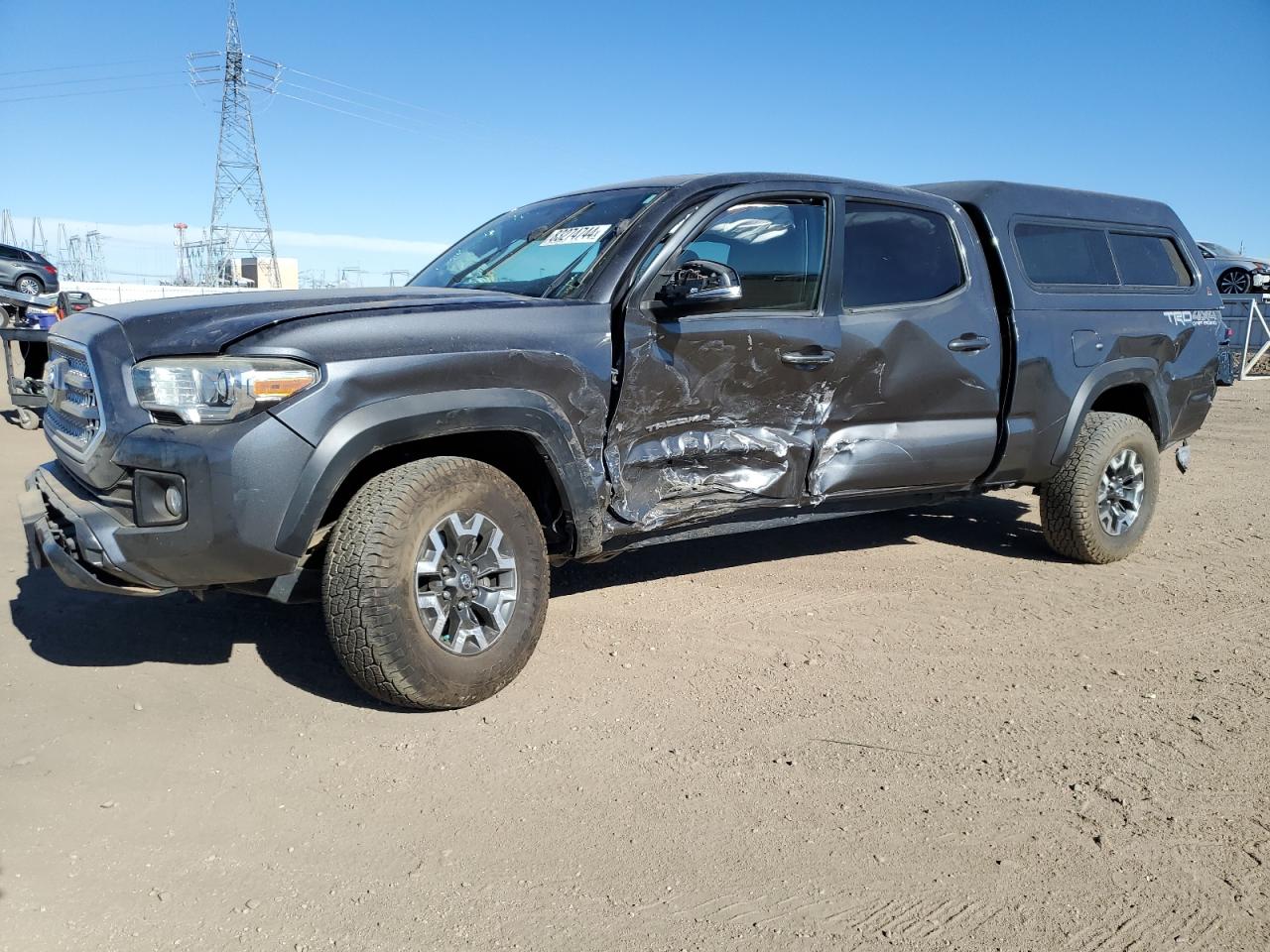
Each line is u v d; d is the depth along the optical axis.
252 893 2.38
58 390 3.57
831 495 4.50
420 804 2.81
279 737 3.19
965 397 4.88
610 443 3.84
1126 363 5.56
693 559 5.51
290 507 3.06
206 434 3.02
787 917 2.35
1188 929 2.34
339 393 3.11
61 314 8.24
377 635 3.14
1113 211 5.83
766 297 4.21
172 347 3.12
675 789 2.94
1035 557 5.80
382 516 3.14
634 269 3.88
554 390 3.60
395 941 2.22
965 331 4.84
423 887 2.43
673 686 3.70
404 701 3.30
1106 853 2.66
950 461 4.88
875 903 2.41
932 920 2.35
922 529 6.46
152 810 2.74
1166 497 7.85
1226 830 2.79
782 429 4.31
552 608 4.55
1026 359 5.07
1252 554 5.95
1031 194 5.41
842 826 2.76
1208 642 4.36
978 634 4.40
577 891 2.43
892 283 4.65
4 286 21.39
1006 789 2.99
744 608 4.64
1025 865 2.59
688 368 3.96
